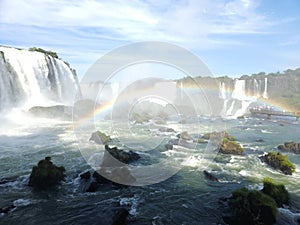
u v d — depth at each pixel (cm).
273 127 3550
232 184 1323
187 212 1044
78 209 1036
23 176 1334
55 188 1202
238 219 983
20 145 1903
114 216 987
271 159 1672
